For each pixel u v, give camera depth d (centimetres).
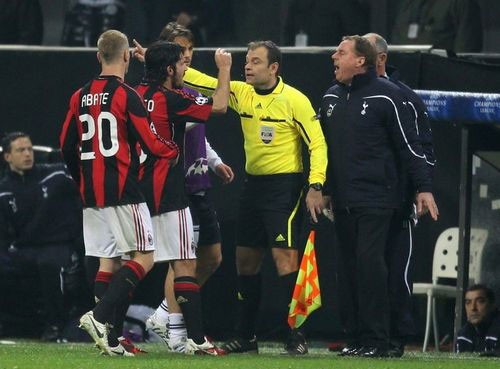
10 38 4538
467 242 3375
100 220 2664
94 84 2534
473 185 3400
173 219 2619
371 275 2683
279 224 2741
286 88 2755
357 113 2711
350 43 2719
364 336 2709
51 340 3656
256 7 4631
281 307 3716
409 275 2814
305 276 2755
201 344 2647
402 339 2841
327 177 2805
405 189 2775
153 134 2486
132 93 2506
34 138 3894
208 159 3058
